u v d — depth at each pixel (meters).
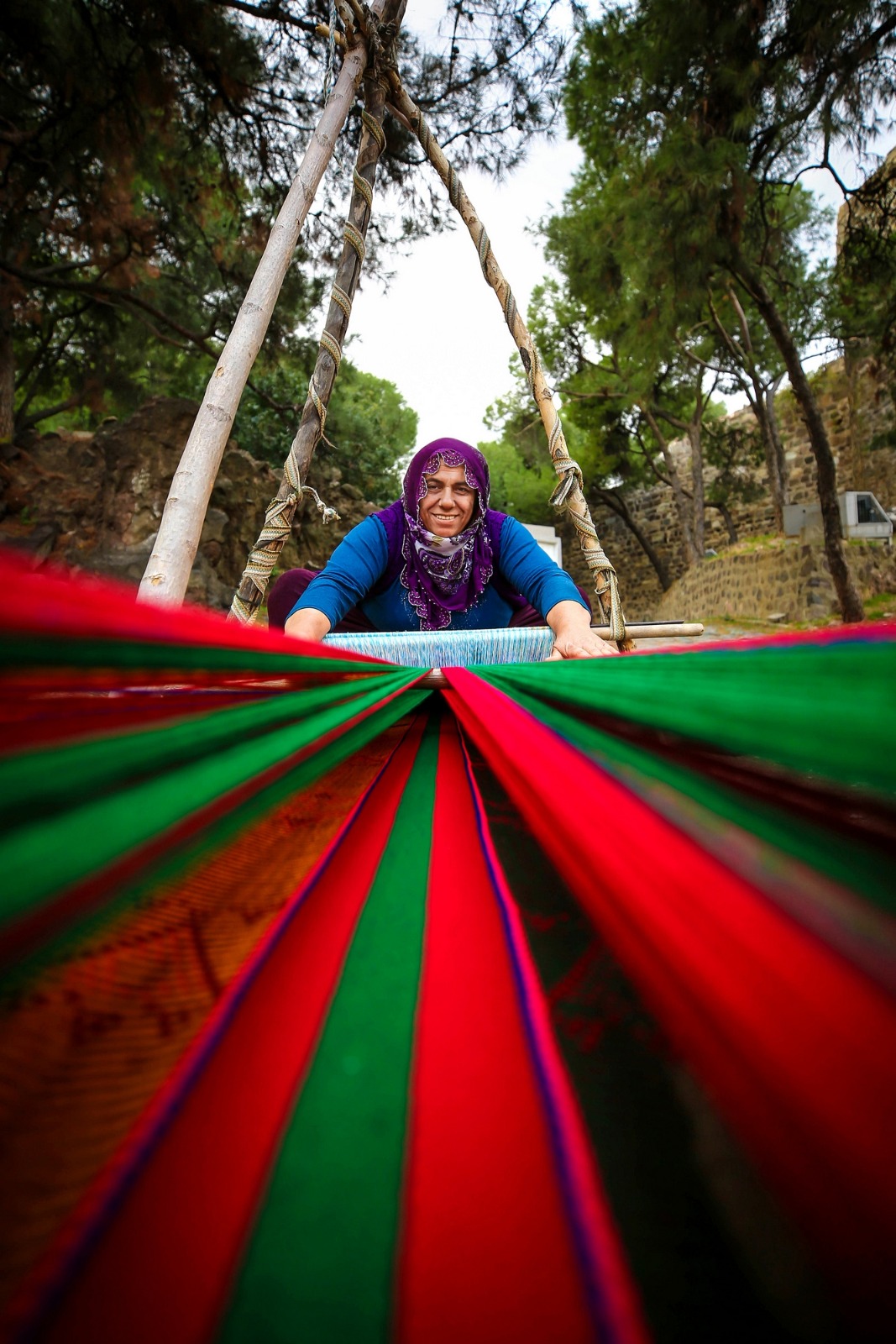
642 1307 0.20
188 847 0.22
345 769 0.71
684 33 5.75
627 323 9.91
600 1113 0.25
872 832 0.21
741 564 11.49
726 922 0.20
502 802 0.59
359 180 1.92
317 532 9.59
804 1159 0.16
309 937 0.32
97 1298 0.16
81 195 7.64
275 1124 0.21
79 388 12.88
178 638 0.22
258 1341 0.16
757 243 7.39
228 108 6.49
